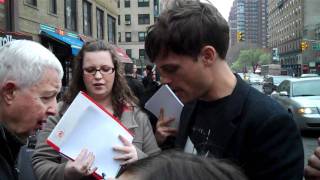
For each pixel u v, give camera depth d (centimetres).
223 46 194
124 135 250
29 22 1856
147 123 317
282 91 1423
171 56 190
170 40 187
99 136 245
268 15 14138
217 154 197
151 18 8125
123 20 8169
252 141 191
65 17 2353
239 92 199
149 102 275
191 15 188
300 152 191
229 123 196
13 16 1695
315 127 1207
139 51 8162
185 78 193
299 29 9488
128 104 319
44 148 289
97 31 3027
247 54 12681
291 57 10344
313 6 9069
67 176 242
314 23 9025
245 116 193
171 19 188
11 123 205
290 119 193
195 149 210
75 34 2428
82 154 240
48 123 295
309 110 1209
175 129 272
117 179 102
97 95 313
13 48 203
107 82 314
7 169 197
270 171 187
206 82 196
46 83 205
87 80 316
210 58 192
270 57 12188
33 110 204
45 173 270
